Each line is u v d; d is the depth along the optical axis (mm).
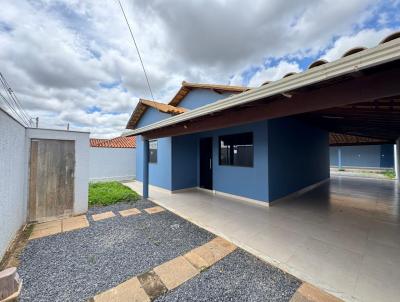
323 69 1737
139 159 11000
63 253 3051
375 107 3236
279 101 2594
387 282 2314
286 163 6477
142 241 3471
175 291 2229
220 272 2572
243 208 5473
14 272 1930
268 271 2588
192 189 8289
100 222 4445
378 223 4238
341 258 2854
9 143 3125
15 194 3568
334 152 18031
